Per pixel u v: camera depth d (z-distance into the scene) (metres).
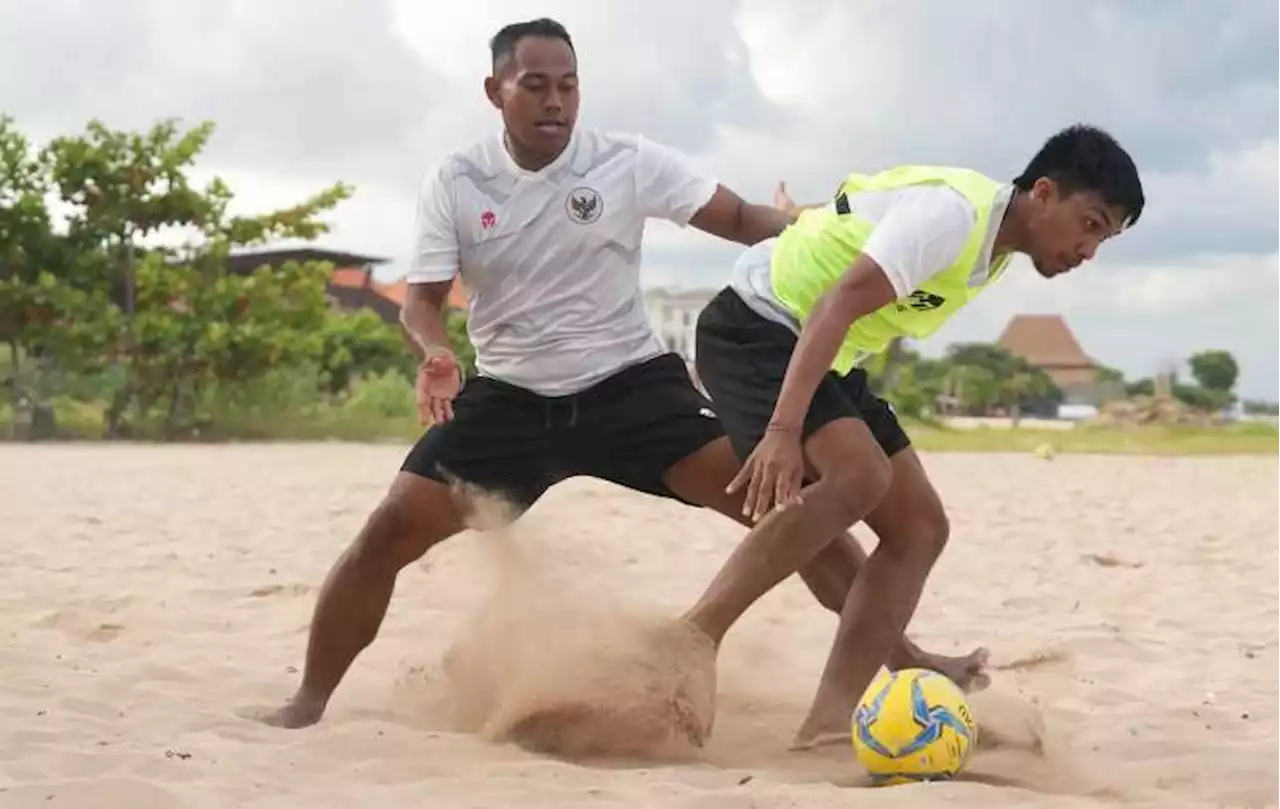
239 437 30.38
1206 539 10.88
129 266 30.08
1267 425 35.38
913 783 3.66
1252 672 5.78
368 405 33.50
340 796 3.43
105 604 7.08
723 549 9.64
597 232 4.44
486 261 4.44
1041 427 38.56
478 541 4.79
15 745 3.91
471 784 3.57
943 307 4.05
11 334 28.97
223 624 6.62
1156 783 3.93
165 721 4.36
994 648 6.26
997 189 3.93
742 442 4.14
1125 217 3.92
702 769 3.88
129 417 30.55
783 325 4.18
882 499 4.20
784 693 5.21
